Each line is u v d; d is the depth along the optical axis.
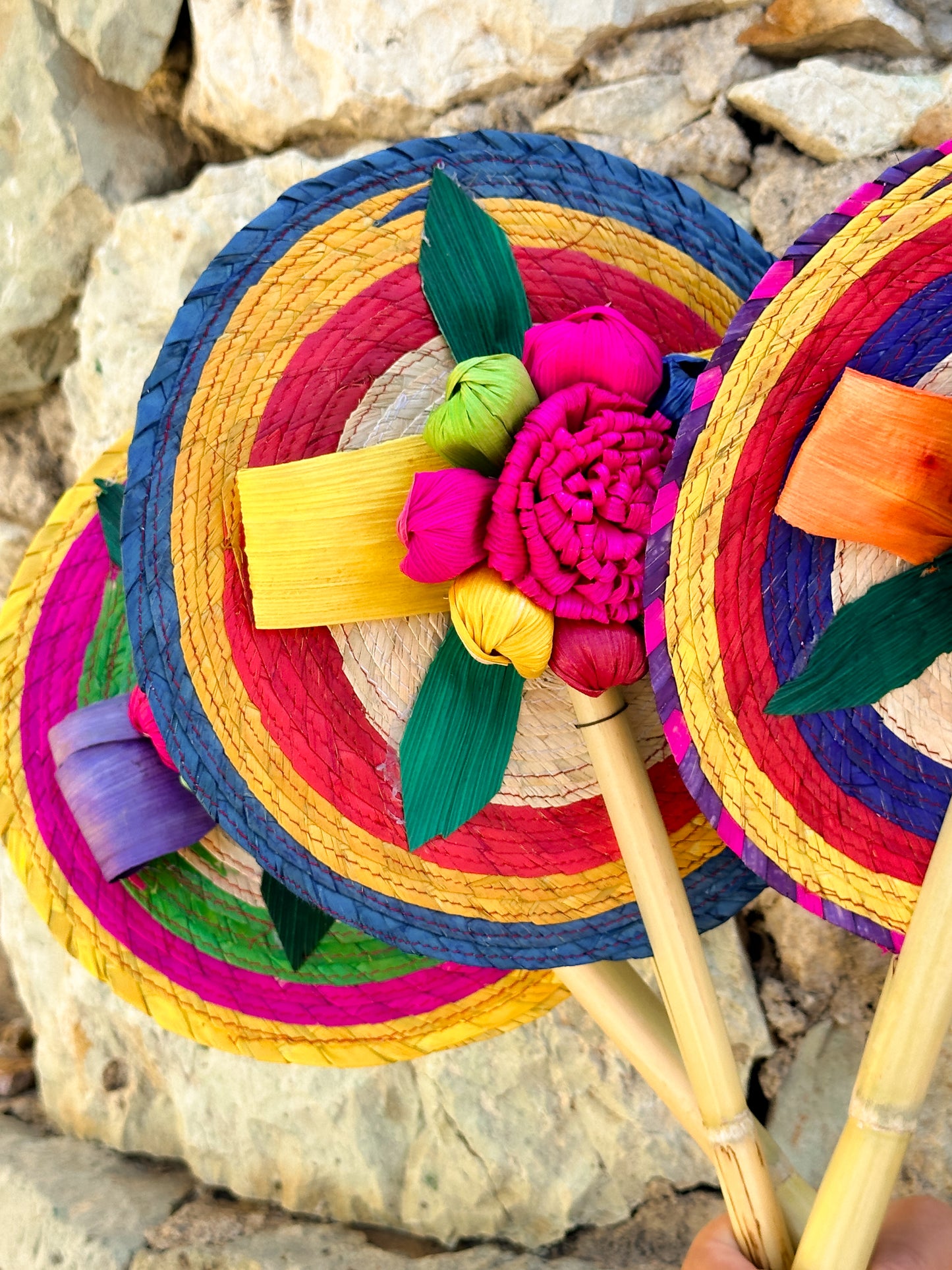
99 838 0.42
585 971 0.40
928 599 0.32
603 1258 0.57
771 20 0.52
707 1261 0.35
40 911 0.43
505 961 0.37
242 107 0.61
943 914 0.31
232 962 0.44
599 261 0.37
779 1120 0.56
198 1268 0.59
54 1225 0.62
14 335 0.68
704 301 0.38
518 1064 0.59
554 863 0.38
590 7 0.53
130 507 0.34
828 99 0.51
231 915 0.44
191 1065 0.65
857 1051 0.56
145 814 0.42
